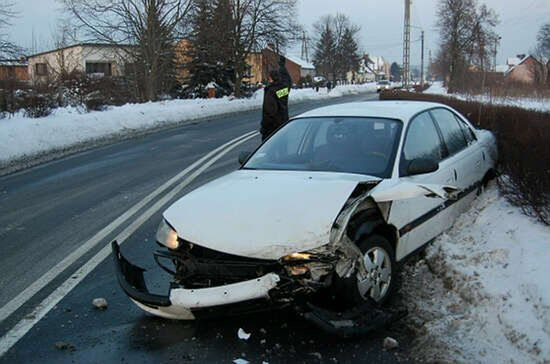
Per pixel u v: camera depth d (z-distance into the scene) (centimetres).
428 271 511
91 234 684
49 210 814
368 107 592
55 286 517
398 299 461
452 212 587
